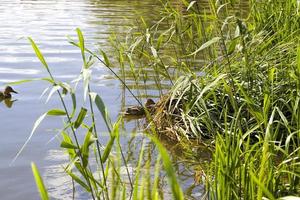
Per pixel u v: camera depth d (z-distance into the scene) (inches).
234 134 215.0
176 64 336.5
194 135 297.1
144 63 441.1
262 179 182.4
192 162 262.5
